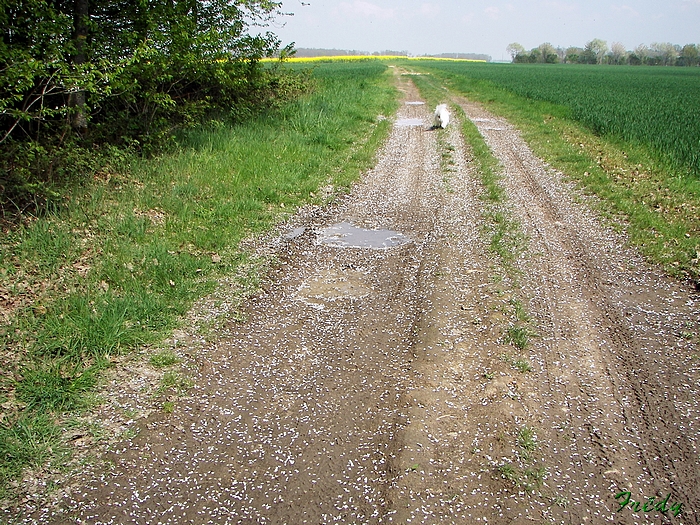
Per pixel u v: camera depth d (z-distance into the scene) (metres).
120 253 6.06
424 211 8.72
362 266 6.50
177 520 3.02
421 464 3.43
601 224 8.02
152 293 5.41
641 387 4.22
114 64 8.52
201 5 11.48
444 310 5.41
